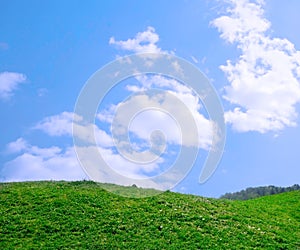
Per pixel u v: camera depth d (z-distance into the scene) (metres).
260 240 24.02
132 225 23.86
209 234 23.73
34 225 23.31
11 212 24.77
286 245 23.94
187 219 25.11
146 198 28.17
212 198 31.09
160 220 24.66
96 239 22.31
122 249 21.50
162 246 21.91
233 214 27.36
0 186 30.73
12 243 21.66
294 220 29.97
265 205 33.31
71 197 26.94
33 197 26.83
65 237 22.41
